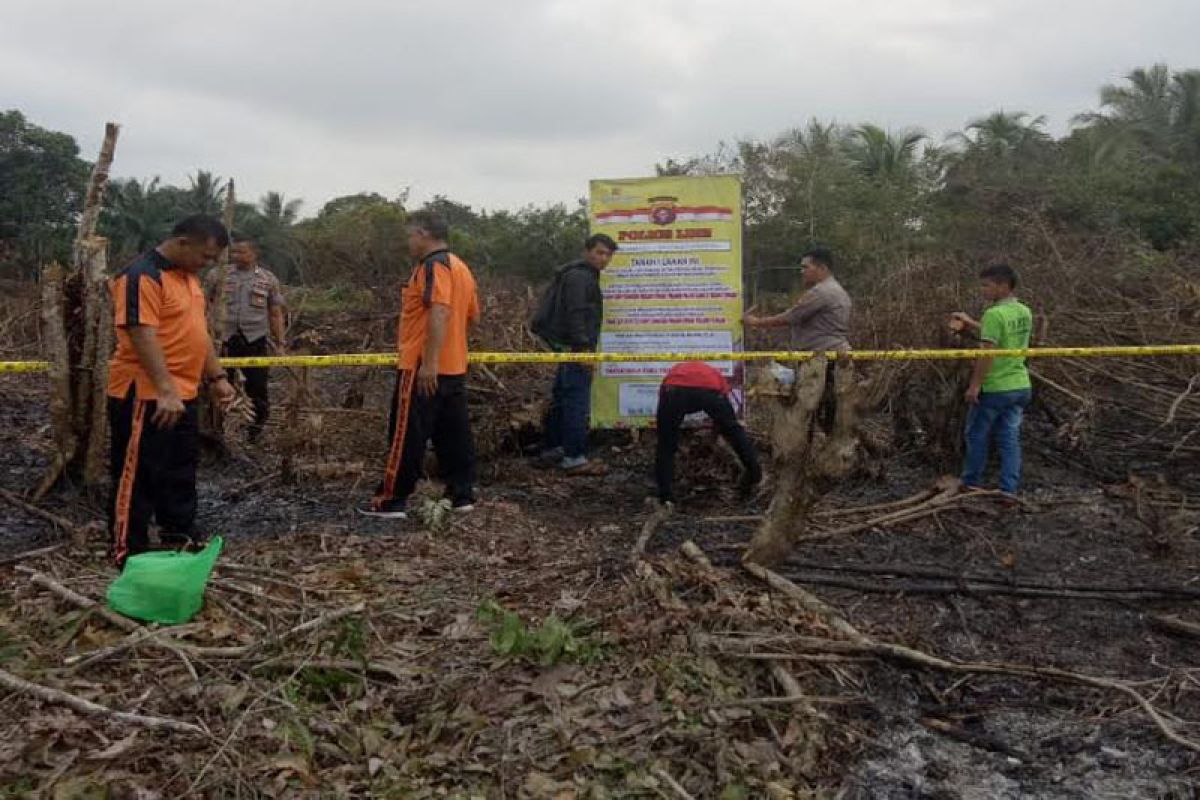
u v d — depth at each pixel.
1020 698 4.28
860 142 32.75
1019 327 6.80
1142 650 4.77
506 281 15.98
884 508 6.59
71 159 38.78
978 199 19.11
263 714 3.49
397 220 16.02
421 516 5.97
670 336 7.72
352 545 5.41
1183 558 5.93
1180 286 9.88
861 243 22.00
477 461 7.65
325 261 16.23
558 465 7.83
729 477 7.04
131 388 4.82
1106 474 7.81
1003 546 6.06
